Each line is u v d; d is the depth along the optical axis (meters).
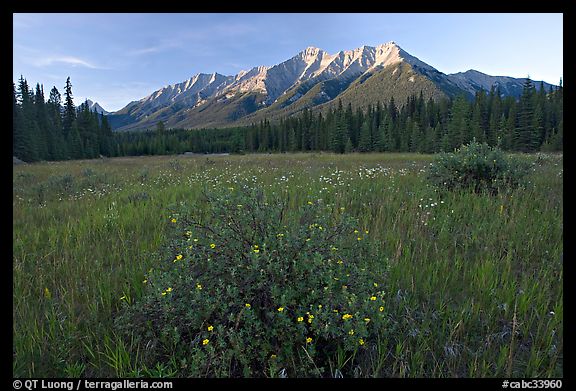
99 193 10.09
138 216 6.84
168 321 3.03
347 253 3.68
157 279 3.19
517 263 4.57
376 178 10.95
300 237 3.48
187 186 10.71
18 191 11.19
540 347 2.92
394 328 2.99
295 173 13.45
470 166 8.01
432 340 3.07
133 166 26.30
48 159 49.91
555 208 6.28
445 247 5.12
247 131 107.94
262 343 2.78
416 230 5.62
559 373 2.69
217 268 3.26
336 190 8.91
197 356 2.67
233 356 2.89
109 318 3.47
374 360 2.91
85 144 64.19
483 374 2.68
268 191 8.80
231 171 15.15
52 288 4.13
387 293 3.70
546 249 4.80
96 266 4.61
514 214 6.10
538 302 3.44
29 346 2.98
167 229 5.95
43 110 59.25
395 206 7.02
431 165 8.87
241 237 3.49
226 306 2.91
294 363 2.79
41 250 5.27
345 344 2.69
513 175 7.77
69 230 6.05
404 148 63.22
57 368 2.84
